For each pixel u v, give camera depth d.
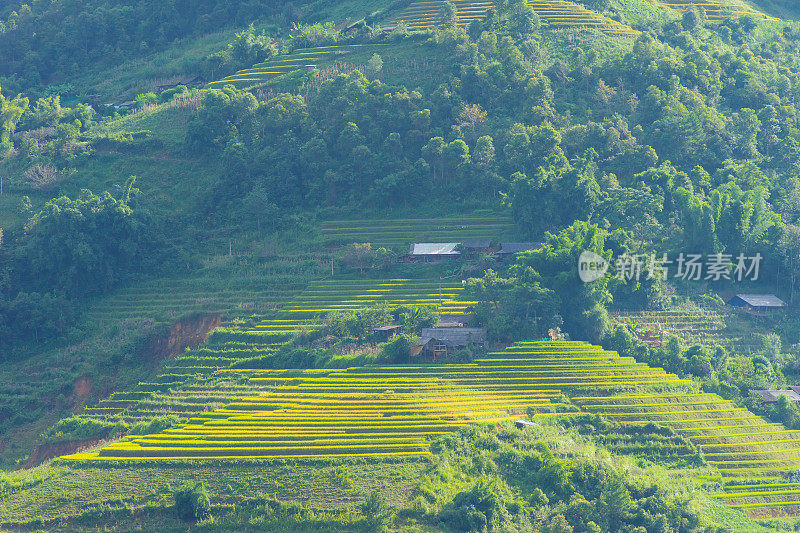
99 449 183.75
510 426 181.00
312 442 174.88
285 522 154.38
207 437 179.62
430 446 173.62
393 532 150.62
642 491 160.25
